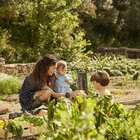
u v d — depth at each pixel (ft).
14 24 98.89
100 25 147.95
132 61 85.71
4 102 44.09
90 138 11.37
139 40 155.12
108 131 16.03
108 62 81.05
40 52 96.22
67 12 98.68
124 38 153.28
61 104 16.71
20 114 25.30
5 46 90.99
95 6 137.39
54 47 97.25
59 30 97.40
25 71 73.31
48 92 26.20
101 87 24.23
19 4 97.45
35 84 26.32
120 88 58.13
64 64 29.91
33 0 98.02
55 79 29.45
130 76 70.18
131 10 153.07
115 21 145.89
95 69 75.87
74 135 12.25
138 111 18.20
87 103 14.42
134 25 153.17
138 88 58.23
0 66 71.46
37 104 26.27
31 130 23.12
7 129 21.01
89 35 141.28
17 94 52.39
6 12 97.35
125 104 40.91
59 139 12.94
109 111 18.01
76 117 13.19
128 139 15.70
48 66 26.02
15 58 92.07
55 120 15.42
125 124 16.19
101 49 108.88
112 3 152.97
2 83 53.16
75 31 123.95
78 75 30.22
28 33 98.37
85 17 140.36
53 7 97.45
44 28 97.14
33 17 97.25
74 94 25.88
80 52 96.48
